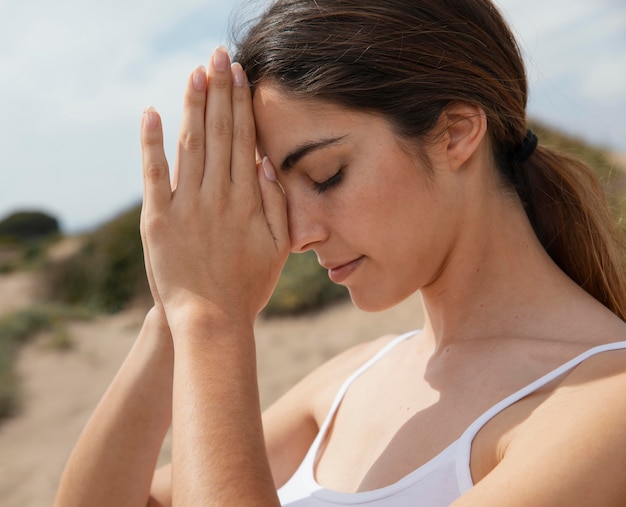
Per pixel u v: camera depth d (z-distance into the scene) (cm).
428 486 142
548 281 163
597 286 178
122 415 184
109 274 1689
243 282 161
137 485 184
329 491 163
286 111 157
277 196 166
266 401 751
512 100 167
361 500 152
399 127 154
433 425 154
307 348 904
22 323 1153
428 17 158
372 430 169
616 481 112
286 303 1044
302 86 154
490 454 135
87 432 188
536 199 178
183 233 164
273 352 909
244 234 164
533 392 142
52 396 892
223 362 146
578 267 178
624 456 114
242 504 124
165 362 184
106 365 1016
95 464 184
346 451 173
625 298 177
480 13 165
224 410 137
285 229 166
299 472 179
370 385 183
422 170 156
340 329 964
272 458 203
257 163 170
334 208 158
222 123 167
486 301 165
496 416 141
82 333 1166
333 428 184
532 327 158
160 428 185
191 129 168
